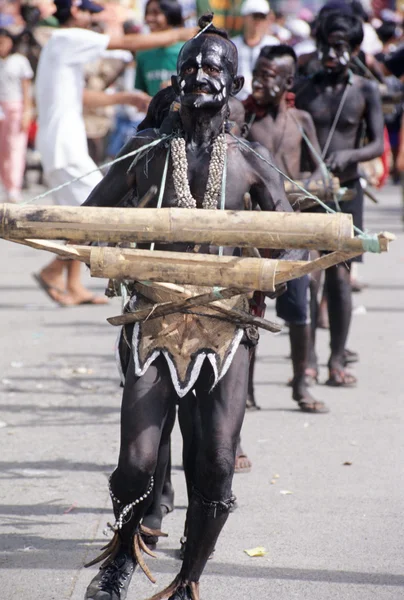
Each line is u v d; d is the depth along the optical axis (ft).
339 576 32.24
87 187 62.80
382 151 53.57
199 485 28.81
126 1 134.92
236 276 27.20
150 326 29.25
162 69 64.34
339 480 40.52
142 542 30.42
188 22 102.68
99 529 36.11
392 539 34.96
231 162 29.76
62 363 58.85
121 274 27.76
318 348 61.98
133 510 29.01
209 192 29.43
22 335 65.72
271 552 34.04
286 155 47.75
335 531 35.65
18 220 27.48
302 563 33.22
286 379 55.67
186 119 29.53
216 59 29.01
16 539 35.14
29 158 141.08
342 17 52.70
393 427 47.14
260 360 60.03
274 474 41.16
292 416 48.91
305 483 40.22
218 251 29.94
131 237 27.25
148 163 29.99
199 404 29.30
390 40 108.17
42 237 27.61
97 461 42.91
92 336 65.57
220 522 28.73
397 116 106.22
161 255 27.58
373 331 66.39
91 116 89.35
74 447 44.65
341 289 53.57
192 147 29.66
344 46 52.54
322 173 46.60
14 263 95.71
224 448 28.48
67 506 38.14
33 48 97.96
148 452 28.22
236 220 26.76
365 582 31.83
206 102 28.81
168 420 33.01
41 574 32.53
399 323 68.54
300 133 48.14
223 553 33.99
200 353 28.84
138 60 65.46
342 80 53.57
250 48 69.97
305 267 27.17
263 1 69.15
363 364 58.49
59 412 49.80
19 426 47.55
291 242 26.48
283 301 48.55
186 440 31.83
